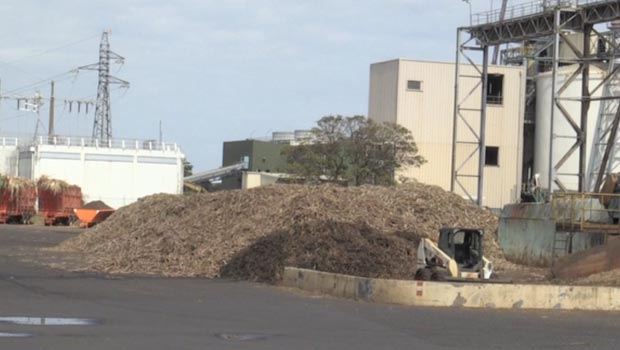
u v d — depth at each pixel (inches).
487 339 641.6
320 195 1444.4
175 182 3811.5
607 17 1991.9
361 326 701.9
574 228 1504.7
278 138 4672.7
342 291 957.8
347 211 1417.3
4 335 582.9
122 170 3722.9
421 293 892.6
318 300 918.4
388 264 1240.2
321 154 2760.8
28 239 2073.1
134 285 1037.2
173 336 607.2
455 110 2412.6
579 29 2095.2
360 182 2753.4
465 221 1624.0
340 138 2775.6
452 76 3070.9
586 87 2098.9
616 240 1284.4
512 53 3467.0
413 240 1389.0
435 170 3051.2
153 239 1412.4
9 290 912.3
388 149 2773.1
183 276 1194.0
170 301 865.5
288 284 1080.8
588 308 892.6
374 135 2775.6
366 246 1273.4
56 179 3380.9
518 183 3088.1
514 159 3100.4
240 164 4205.2
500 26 2279.8
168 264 1264.8
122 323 672.4
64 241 1856.5
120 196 3718.0
